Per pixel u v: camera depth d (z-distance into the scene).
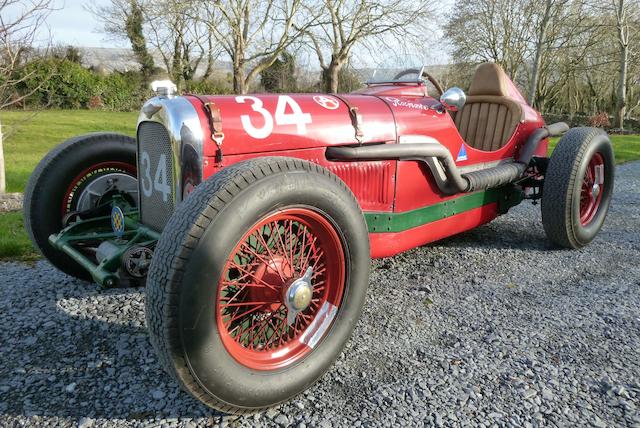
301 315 2.13
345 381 2.21
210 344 1.71
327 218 1.99
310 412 2.00
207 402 1.78
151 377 2.22
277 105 2.52
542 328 2.70
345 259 2.09
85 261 2.47
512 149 3.92
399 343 2.54
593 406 2.06
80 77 26.16
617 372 2.29
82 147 3.09
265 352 1.98
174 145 2.26
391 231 3.03
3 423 1.91
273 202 1.80
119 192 3.18
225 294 2.07
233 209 1.71
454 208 3.41
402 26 17.11
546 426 1.93
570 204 3.75
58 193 3.01
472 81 4.39
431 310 2.92
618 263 3.73
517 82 33.00
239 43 17.00
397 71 3.63
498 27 28.23
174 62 22.34
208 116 2.30
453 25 28.41
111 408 2.01
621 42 23.36
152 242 2.40
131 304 2.93
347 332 2.15
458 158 3.37
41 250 3.00
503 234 4.44
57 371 2.25
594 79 33.47
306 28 17.14
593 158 4.01
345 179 2.77
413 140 3.02
